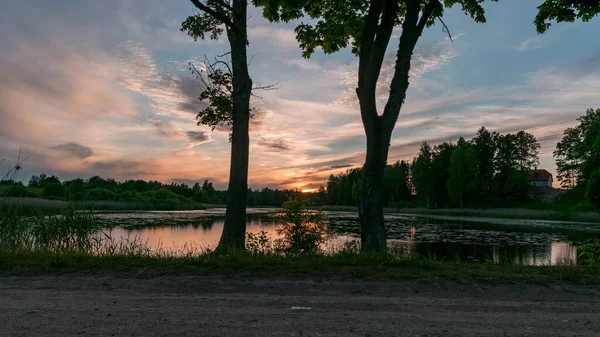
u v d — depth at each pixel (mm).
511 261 15039
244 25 11117
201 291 5527
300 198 10766
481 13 11172
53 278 6211
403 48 10102
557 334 3900
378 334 3789
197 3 10008
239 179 10625
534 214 49875
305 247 10328
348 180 116812
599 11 11031
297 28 12188
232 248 9031
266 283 5980
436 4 10211
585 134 70000
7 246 9164
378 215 9867
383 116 10062
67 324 3963
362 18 12070
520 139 96125
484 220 44906
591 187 42969
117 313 4383
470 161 77000
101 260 7434
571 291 5855
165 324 3990
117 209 57750
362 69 10234
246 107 10859
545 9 11578
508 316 4531
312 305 4852
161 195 77312
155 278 6230
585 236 25219
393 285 5957
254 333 3750
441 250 18547
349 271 6727
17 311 4430
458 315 4523
